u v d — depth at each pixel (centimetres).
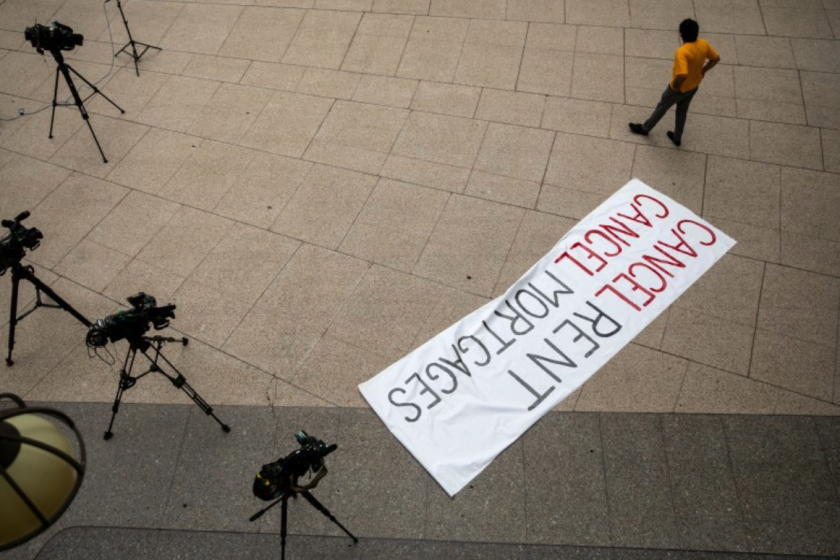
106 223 721
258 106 828
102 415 574
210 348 613
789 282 633
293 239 692
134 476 539
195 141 796
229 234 701
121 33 936
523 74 834
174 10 963
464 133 776
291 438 555
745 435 542
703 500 511
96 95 859
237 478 536
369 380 579
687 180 716
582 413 558
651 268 643
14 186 763
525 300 622
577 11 904
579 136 764
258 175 754
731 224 677
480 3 924
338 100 825
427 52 870
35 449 223
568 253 655
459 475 527
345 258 673
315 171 752
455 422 553
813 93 792
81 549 505
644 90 806
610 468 528
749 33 862
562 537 498
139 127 818
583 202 705
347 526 508
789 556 485
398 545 498
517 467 530
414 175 740
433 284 648
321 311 633
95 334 477
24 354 617
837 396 561
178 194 743
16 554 505
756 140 750
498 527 504
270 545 502
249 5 957
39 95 866
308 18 930
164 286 662
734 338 597
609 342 596
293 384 586
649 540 495
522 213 699
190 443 555
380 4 937
